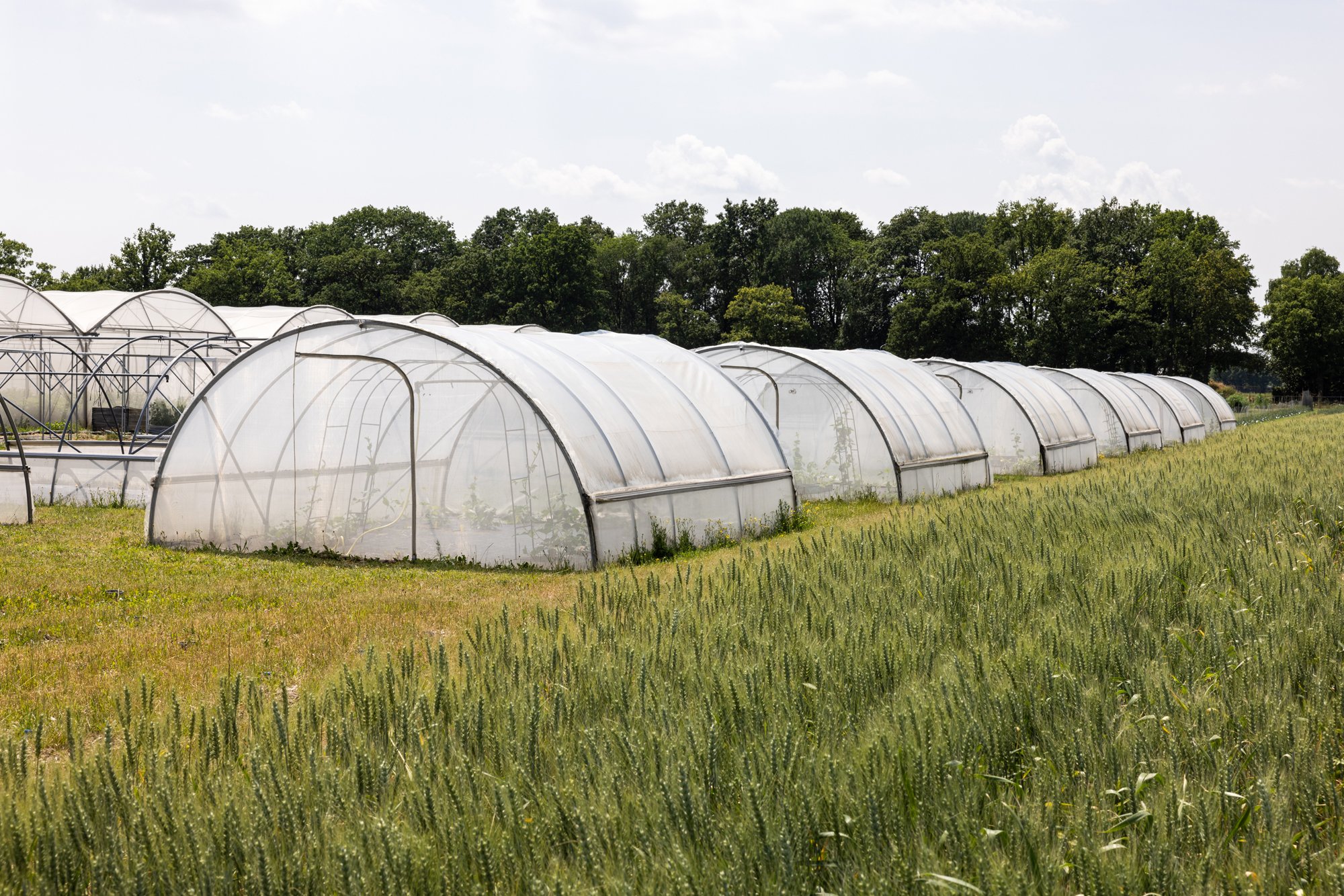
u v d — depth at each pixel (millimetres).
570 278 78375
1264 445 25703
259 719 5707
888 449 20672
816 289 93938
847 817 3758
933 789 4043
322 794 4402
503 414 14008
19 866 3904
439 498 14352
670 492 14703
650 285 93625
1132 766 4352
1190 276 72688
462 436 14234
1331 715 4820
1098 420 33406
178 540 15633
